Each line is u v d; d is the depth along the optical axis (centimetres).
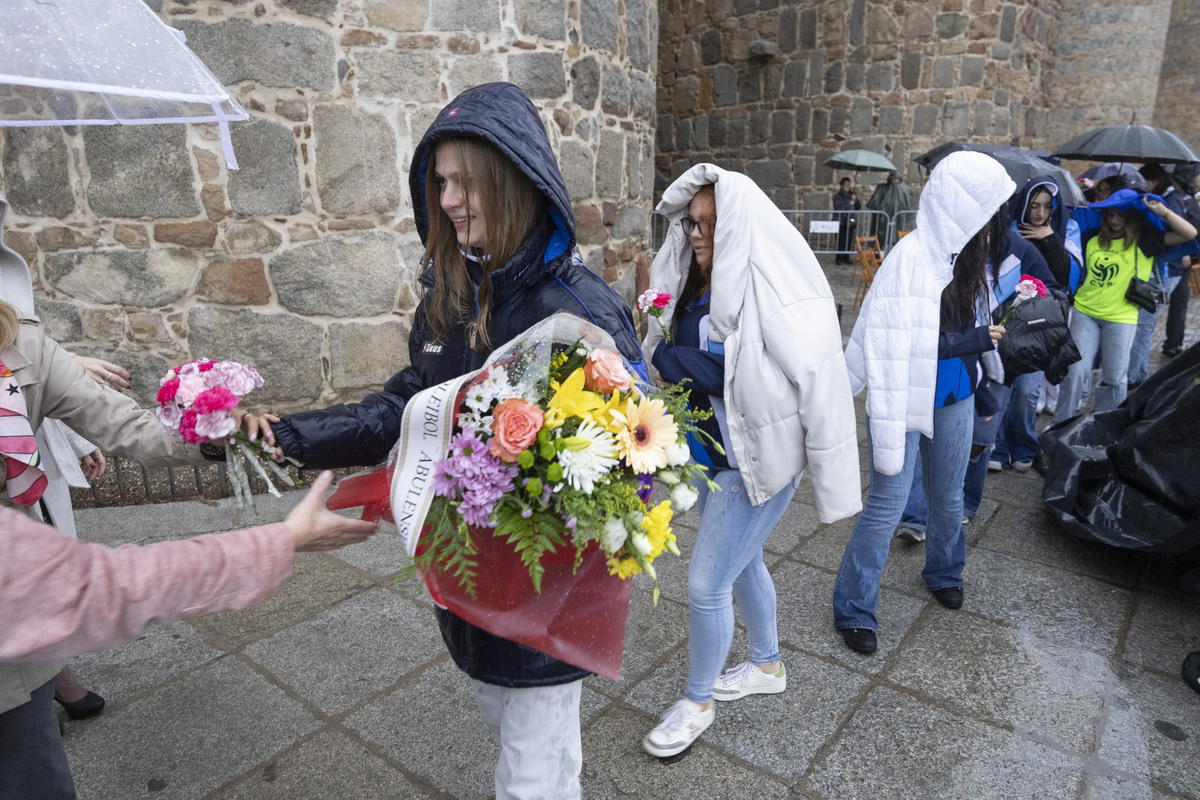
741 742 236
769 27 1393
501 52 449
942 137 1273
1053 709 252
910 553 363
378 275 450
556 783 148
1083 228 484
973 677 269
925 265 256
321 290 441
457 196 140
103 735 236
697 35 1487
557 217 142
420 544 127
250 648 280
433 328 157
